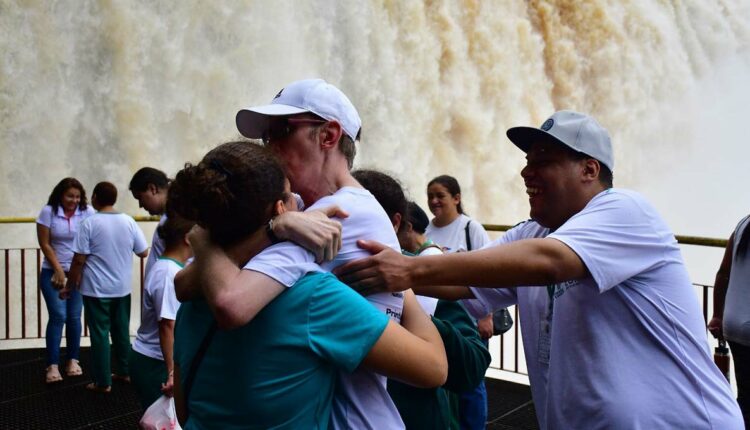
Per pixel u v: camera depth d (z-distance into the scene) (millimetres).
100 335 5531
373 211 1816
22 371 6141
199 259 1602
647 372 2025
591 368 2053
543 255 1918
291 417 1589
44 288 5875
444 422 2271
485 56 16578
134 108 11859
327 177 1856
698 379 2049
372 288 1748
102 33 11602
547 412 2199
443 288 2412
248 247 1646
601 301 2061
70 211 5984
